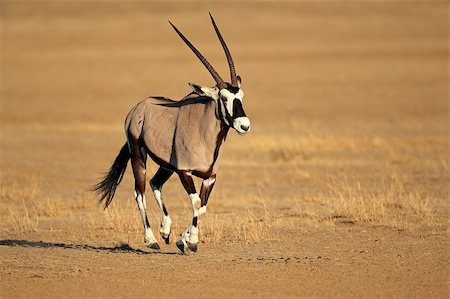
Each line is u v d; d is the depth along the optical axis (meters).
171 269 29.78
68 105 125.06
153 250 34.09
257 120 105.06
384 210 42.12
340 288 26.88
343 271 29.19
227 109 31.27
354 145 78.44
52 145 85.19
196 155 32.03
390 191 47.81
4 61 179.12
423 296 25.92
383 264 30.30
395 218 40.50
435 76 149.50
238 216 42.19
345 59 175.50
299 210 44.03
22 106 123.62
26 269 30.03
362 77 150.38
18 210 46.19
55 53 190.38
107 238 37.28
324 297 25.86
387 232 37.22
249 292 26.42
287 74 156.00
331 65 166.88
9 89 143.12
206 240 35.44
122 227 39.28
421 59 173.00
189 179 32.38
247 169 64.81
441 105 115.50
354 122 100.38
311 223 39.81
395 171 61.38
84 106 123.94
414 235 36.34
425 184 54.44
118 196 51.69
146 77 155.25
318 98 126.81
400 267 29.78
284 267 29.86
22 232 39.06
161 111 34.03
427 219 40.12
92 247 34.94
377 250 33.06
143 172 35.09
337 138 83.50
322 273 28.91
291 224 39.66
